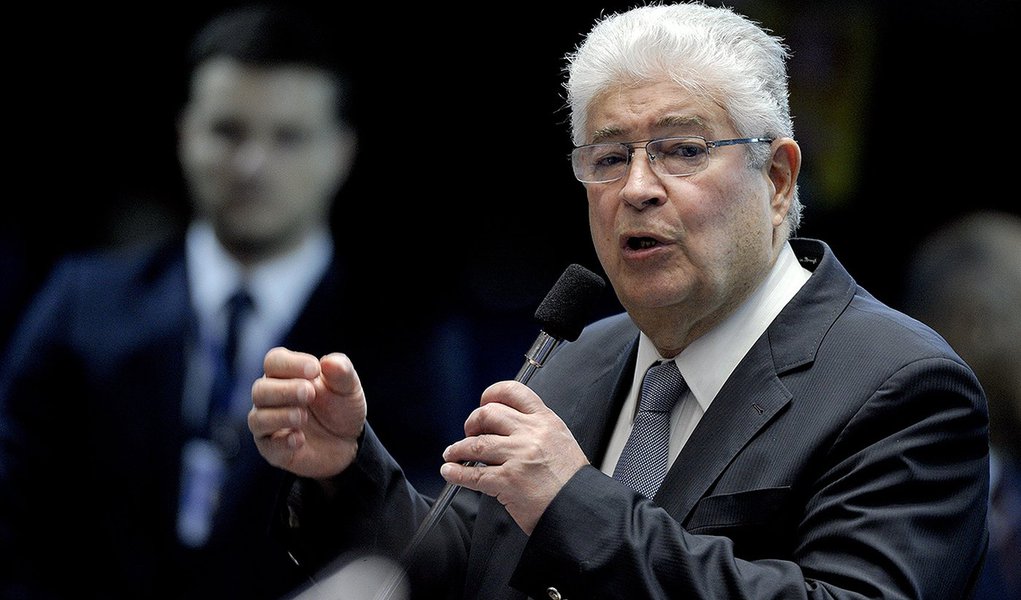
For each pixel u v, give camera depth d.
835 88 18.69
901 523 6.09
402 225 17.94
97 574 11.69
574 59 7.25
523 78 18.56
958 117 19.33
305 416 6.65
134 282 12.30
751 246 6.91
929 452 6.30
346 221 17.23
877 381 6.44
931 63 19.16
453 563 7.43
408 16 18.17
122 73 18.22
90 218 18.27
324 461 6.96
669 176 6.75
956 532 6.25
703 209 6.72
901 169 19.44
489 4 18.27
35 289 18.11
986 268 10.66
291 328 12.28
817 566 6.10
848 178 19.08
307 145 12.70
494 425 6.22
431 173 18.23
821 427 6.40
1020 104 19.14
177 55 18.22
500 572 7.09
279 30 12.74
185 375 11.98
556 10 18.39
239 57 12.61
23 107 18.09
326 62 12.91
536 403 6.32
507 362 18.25
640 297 6.83
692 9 7.12
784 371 6.67
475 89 18.41
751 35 7.09
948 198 19.52
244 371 12.11
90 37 18.16
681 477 6.61
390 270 12.62
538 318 6.70
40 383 11.96
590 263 18.81
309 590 6.94
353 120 13.23
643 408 7.19
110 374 11.91
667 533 6.00
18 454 11.76
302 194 12.62
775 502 6.34
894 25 18.83
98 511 11.77
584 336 8.14
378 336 12.33
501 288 18.47
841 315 6.89
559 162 18.69
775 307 7.05
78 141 18.16
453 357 12.64
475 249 18.45
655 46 6.85
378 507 7.11
